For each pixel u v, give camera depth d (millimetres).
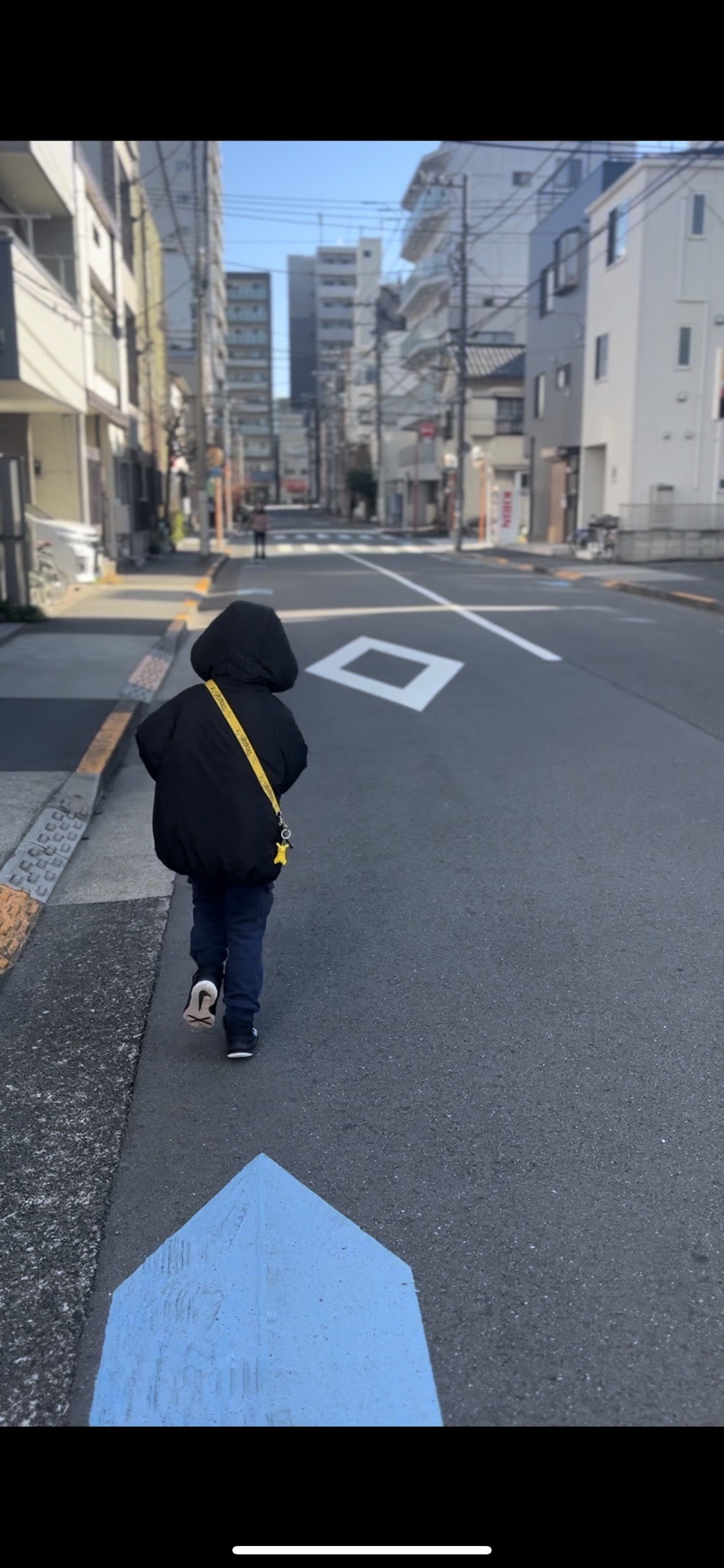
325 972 4617
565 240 36375
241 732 3721
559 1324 2682
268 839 3699
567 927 4988
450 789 7254
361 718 9484
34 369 15367
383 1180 3242
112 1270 2914
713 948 4723
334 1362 2594
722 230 29641
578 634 14141
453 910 5227
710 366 30328
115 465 26875
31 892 5520
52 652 12250
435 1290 2799
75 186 19734
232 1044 3893
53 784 7012
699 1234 2979
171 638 14062
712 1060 3850
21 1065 3971
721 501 31016
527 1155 3344
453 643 13508
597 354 33281
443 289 56500
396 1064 3889
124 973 4711
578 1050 3939
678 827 6320
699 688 10289
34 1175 3324
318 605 18609
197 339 32531
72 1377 2580
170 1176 3301
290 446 166500
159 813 3742
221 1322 2721
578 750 8148
